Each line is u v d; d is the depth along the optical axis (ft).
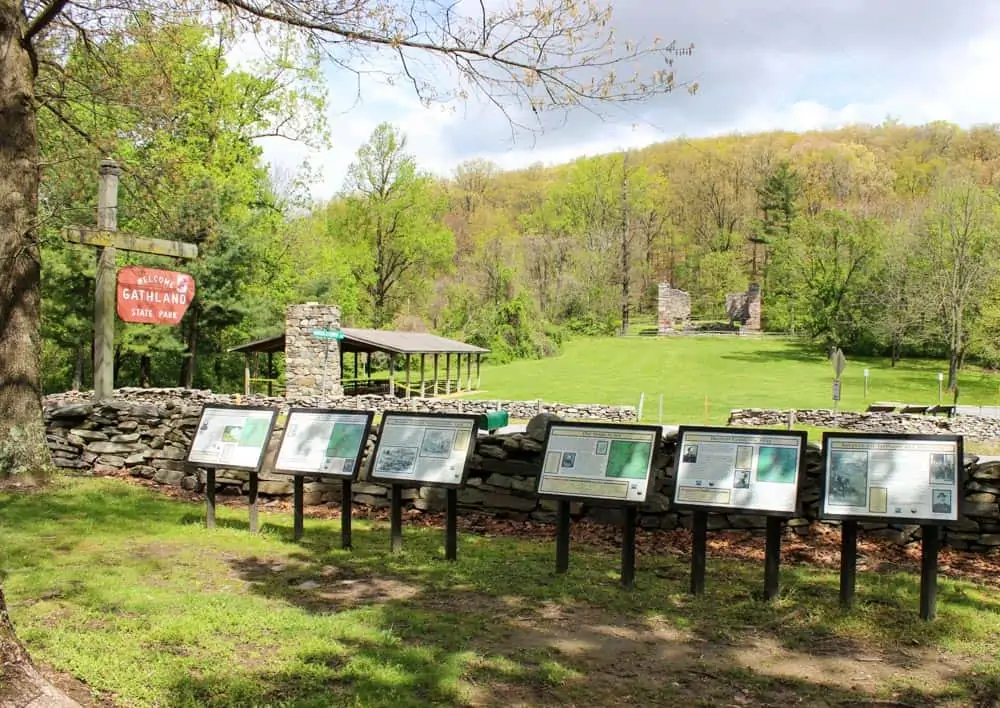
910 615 17.63
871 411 89.81
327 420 24.03
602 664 14.57
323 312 95.71
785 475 18.13
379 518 28.55
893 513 16.89
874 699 13.24
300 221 128.77
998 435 73.82
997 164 250.78
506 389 126.62
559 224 253.65
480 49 23.71
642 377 142.10
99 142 40.55
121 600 17.38
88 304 90.38
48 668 13.32
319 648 14.75
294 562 21.50
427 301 188.96
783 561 23.16
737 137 333.62
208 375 115.65
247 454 24.54
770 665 14.71
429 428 22.67
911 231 152.05
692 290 267.59
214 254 98.78
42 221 32.73
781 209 259.39
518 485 27.78
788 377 139.54
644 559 22.88
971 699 13.25
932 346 159.02
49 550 21.74
